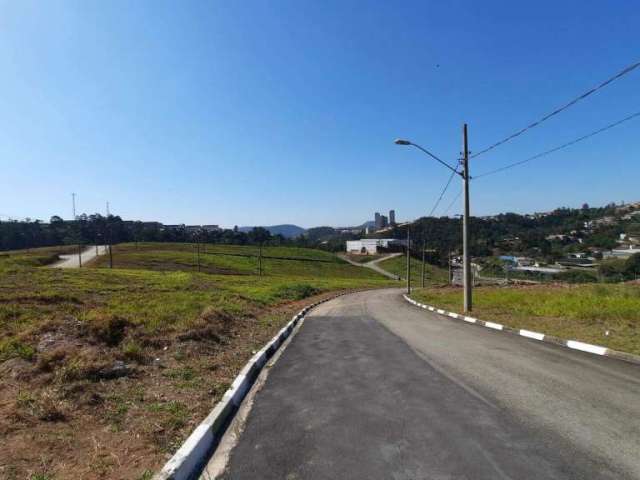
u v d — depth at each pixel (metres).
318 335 13.38
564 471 3.79
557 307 16.48
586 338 10.31
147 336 9.88
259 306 22.58
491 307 19.67
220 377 7.46
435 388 6.50
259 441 4.74
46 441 4.45
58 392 5.91
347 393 6.43
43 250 101.94
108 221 145.75
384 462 4.05
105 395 6.10
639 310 14.16
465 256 18.91
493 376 7.16
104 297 19.36
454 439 4.54
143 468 3.97
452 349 9.80
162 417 5.33
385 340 11.49
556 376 7.12
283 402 6.16
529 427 4.82
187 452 4.18
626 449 4.21
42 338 8.80
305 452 4.38
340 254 143.62
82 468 3.94
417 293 43.41
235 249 117.50
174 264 81.06
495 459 4.05
